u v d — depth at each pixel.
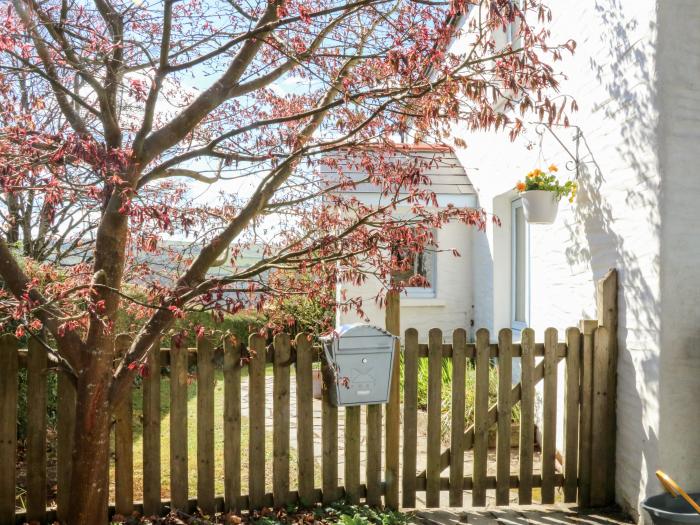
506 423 4.88
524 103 3.46
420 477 4.84
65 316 3.69
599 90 5.11
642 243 4.47
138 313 4.55
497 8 3.15
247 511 4.60
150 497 4.38
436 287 9.92
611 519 4.59
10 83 3.62
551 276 6.25
